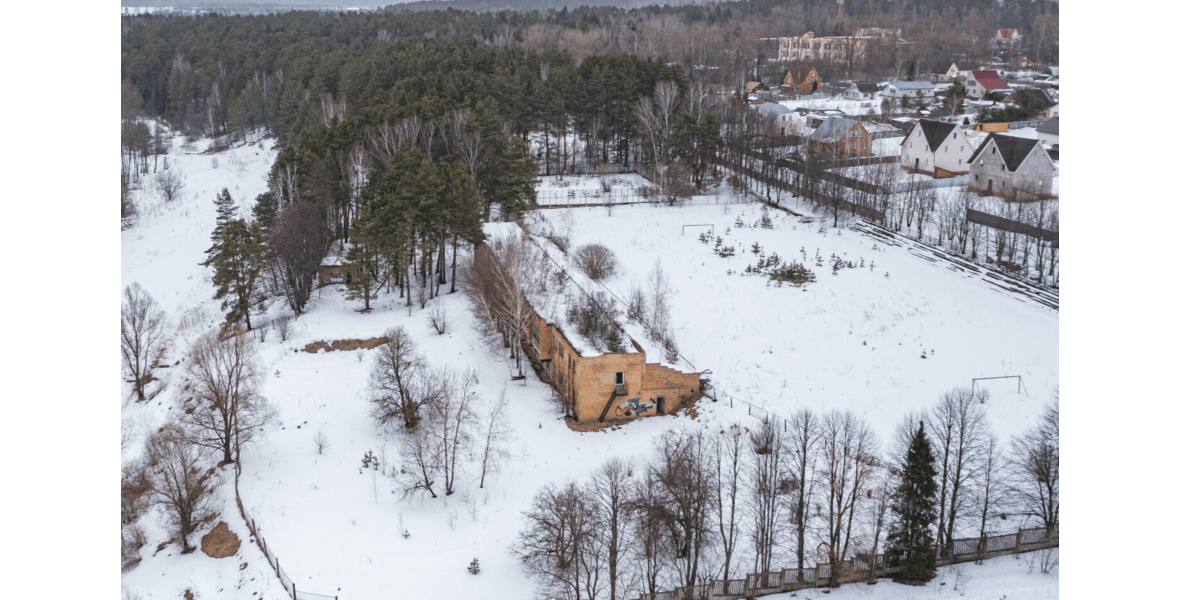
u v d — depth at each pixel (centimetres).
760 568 5662
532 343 8475
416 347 8481
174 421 7725
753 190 14500
